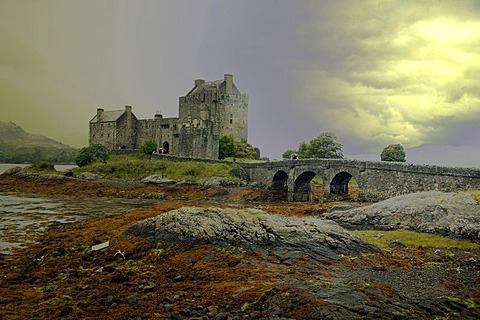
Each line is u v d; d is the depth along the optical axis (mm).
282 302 18922
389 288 22125
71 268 28453
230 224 32094
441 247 32875
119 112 134750
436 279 24453
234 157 115375
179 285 23234
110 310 19391
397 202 43406
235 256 28375
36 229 44625
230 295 20844
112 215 50938
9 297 21828
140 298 21078
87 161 112375
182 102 125250
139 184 89562
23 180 95188
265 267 26359
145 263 28859
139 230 34531
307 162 74312
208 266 26672
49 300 21250
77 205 67500
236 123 125938
